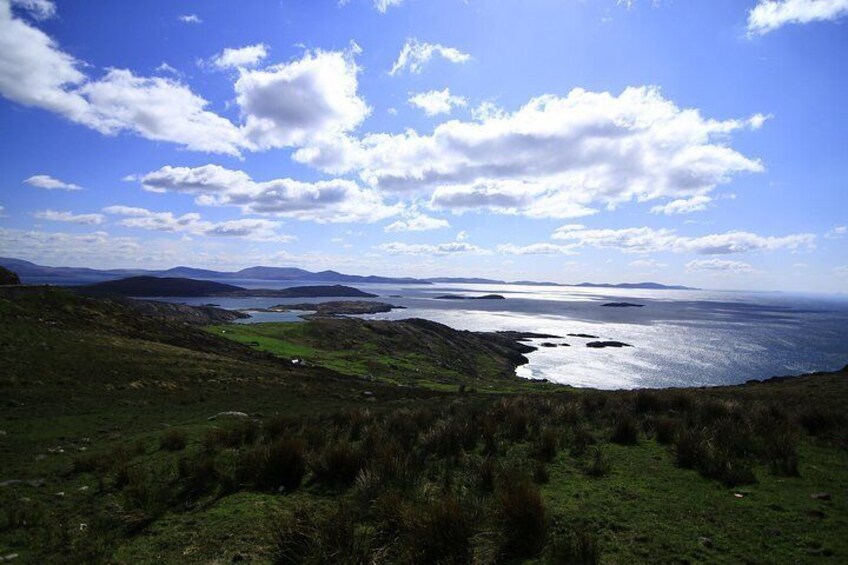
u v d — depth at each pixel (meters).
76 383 25.67
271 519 7.38
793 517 6.53
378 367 63.66
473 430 11.98
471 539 5.97
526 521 6.09
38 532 7.58
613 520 6.57
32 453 13.37
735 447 10.02
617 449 10.77
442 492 7.73
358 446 11.41
